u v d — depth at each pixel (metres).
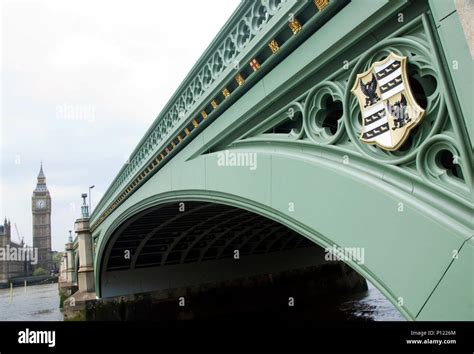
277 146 5.73
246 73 6.19
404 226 3.63
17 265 96.69
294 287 26.50
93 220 24.22
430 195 3.52
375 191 3.92
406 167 3.75
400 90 3.63
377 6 3.84
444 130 3.39
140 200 13.25
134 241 20.06
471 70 2.98
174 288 23.28
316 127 4.89
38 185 102.06
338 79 4.51
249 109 6.17
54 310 37.94
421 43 3.54
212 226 18.22
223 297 24.00
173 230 18.70
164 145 9.96
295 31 4.89
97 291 23.38
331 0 4.28
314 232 4.81
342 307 24.34
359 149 4.16
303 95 5.08
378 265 3.90
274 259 26.25
